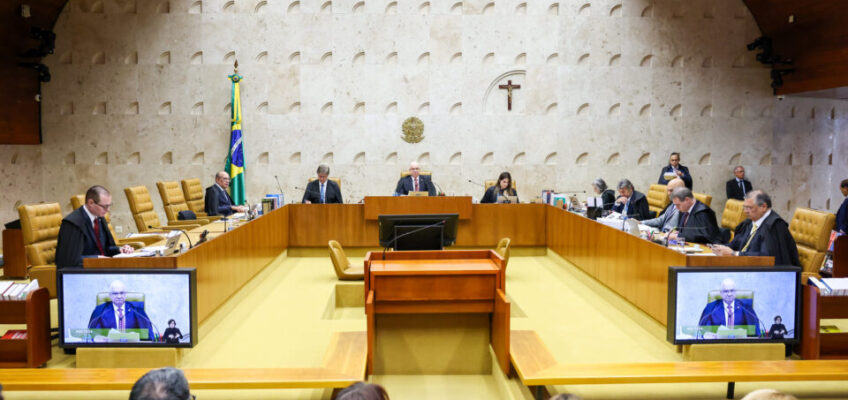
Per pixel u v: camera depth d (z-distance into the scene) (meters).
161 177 11.23
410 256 4.92
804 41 10.51
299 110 11.20
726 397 4.09
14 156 10.84
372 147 11.27
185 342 4.37
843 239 7.27
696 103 11.42
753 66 11.43
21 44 10.39
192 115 11.13
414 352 4.86
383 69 11.17
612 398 4.07
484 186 11.39
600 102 11.34
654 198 9.63
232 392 4.13
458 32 11.16
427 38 11.16
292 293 6.61
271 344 4.93
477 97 11.26
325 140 11.25
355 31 11.11
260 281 7.05
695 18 11.27
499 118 11.30
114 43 10.98
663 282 4.94
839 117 11.77
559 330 5.37
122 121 11.12
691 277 4.45
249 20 11.04
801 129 11.66
